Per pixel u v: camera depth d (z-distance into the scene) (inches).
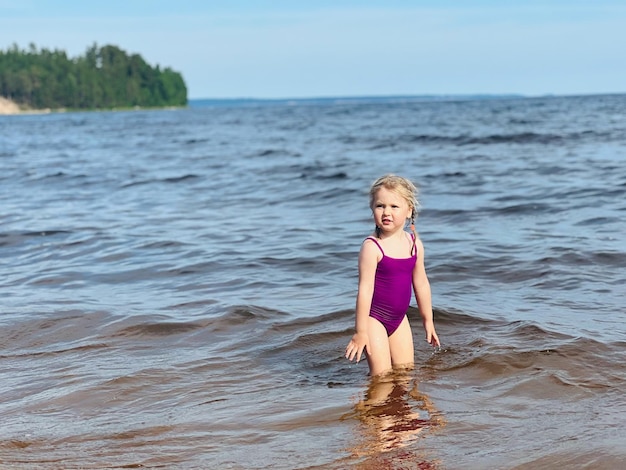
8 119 4271.7
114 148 1317.7
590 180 562.9
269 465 134.0
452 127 1627.7
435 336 194.4
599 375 174.7
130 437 150.1
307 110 4281.5
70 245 382.9
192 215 482.6
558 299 249.3
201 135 1734.7
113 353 209.0
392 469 129.7
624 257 303.9
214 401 169.5
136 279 304.8
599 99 4340.6
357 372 188.9
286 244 365.4
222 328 229.0
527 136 1150.3
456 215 438.0
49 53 7657.5
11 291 290.2
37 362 204.4
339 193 563.8
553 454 132.1
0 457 142.6
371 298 182.9
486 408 157.5
